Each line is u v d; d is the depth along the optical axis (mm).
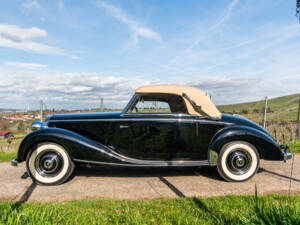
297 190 2926
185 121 3457
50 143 3275
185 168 4363
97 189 3043
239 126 3432
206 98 3662
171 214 1958
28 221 1722
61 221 1802
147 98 3629
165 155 3518
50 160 3246
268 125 10625
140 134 3504
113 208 2193
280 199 2379
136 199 2615
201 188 3070
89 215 1958
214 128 3477
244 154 3441
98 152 3320
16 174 3922
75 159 3289
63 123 3666
